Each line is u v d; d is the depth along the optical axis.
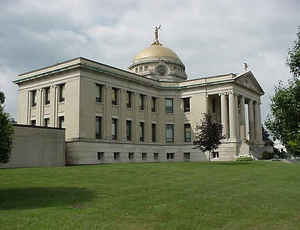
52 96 49.38
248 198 18.78
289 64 22.58
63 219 13.98
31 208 16.03
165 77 69.62
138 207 16.27
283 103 22.30
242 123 60.22
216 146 41.69
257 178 26.84
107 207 16.22
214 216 15.05
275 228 13.57
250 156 53.00
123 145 51.59
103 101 49.56
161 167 33.31
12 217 14.24
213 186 22.44
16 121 53.97
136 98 55.41
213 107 61.84
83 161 45.19
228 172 30.31
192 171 30.45
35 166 39.34
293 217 15.23
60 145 42.69
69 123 46.66
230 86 56.84
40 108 50.62
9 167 36.59
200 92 59.31
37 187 21.25
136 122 54.81
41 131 40.62
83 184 22.41
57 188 20.91
